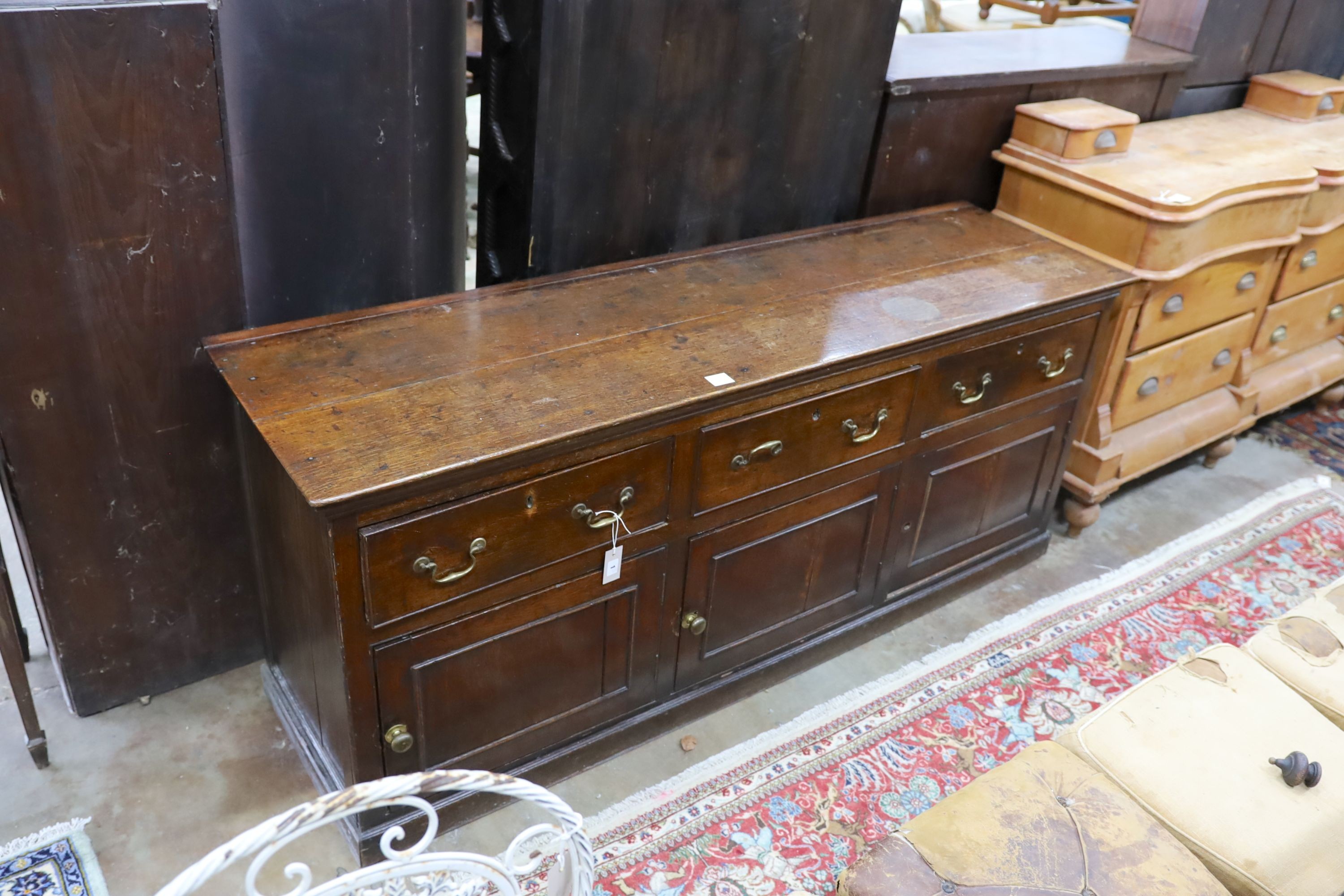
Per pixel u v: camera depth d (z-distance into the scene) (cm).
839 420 216
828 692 250
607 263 238
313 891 109
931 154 277
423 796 200
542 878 202
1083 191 263
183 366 199
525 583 186
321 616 178
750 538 218
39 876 193
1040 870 158
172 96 174
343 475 158
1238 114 336
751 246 248
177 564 221
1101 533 313
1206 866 169
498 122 214
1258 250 288
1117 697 200
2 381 183
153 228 183
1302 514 325
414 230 219
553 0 196
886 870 158
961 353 229
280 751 223
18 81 161
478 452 166
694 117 232
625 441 183
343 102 195
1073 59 294
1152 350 287
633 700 222
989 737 240
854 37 244
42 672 238
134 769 216
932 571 270
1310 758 184
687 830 212
